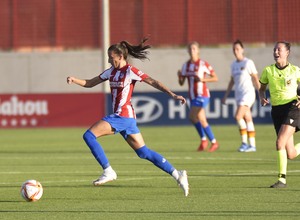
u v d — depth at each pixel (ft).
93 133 92.84
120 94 90.94
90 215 76.07
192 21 274.57
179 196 89.15
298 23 267.80
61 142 183.52
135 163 131.34
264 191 92.02
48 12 283.79
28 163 134.10
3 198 89.51
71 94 237.04
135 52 92.27
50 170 121.80
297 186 96.32
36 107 238.48
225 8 272.51
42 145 175.42
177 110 230.48
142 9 276.82
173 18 275.39
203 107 153.38
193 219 72.95
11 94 239.50
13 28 285.64
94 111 236.02
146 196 89.76
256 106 225.56
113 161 135.44
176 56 267.59
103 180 95.61
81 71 275.18
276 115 98.12
